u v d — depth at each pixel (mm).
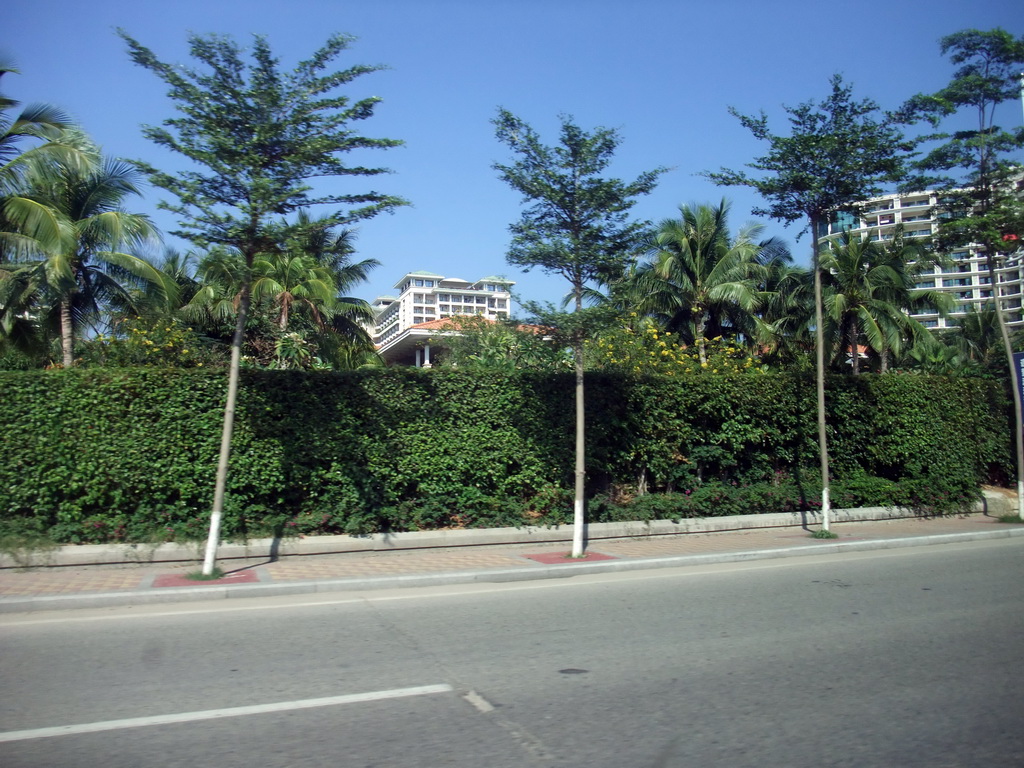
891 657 6754
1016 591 9797
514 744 4766
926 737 4902
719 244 31031
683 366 17859
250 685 5930
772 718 5234
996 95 16641
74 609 8703
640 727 5062
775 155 14250
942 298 34812
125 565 10758
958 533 15047
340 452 12406
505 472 13688
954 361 43125
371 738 4859
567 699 5633
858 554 13336
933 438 17953
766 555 12867
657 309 31391
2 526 10781
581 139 12094
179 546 11055
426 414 13109
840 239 34625
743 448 15875
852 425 17219
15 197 15273
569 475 14164
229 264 10094
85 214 17797
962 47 16578
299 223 10672
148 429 11414
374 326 35250
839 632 7656
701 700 5609
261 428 11961
